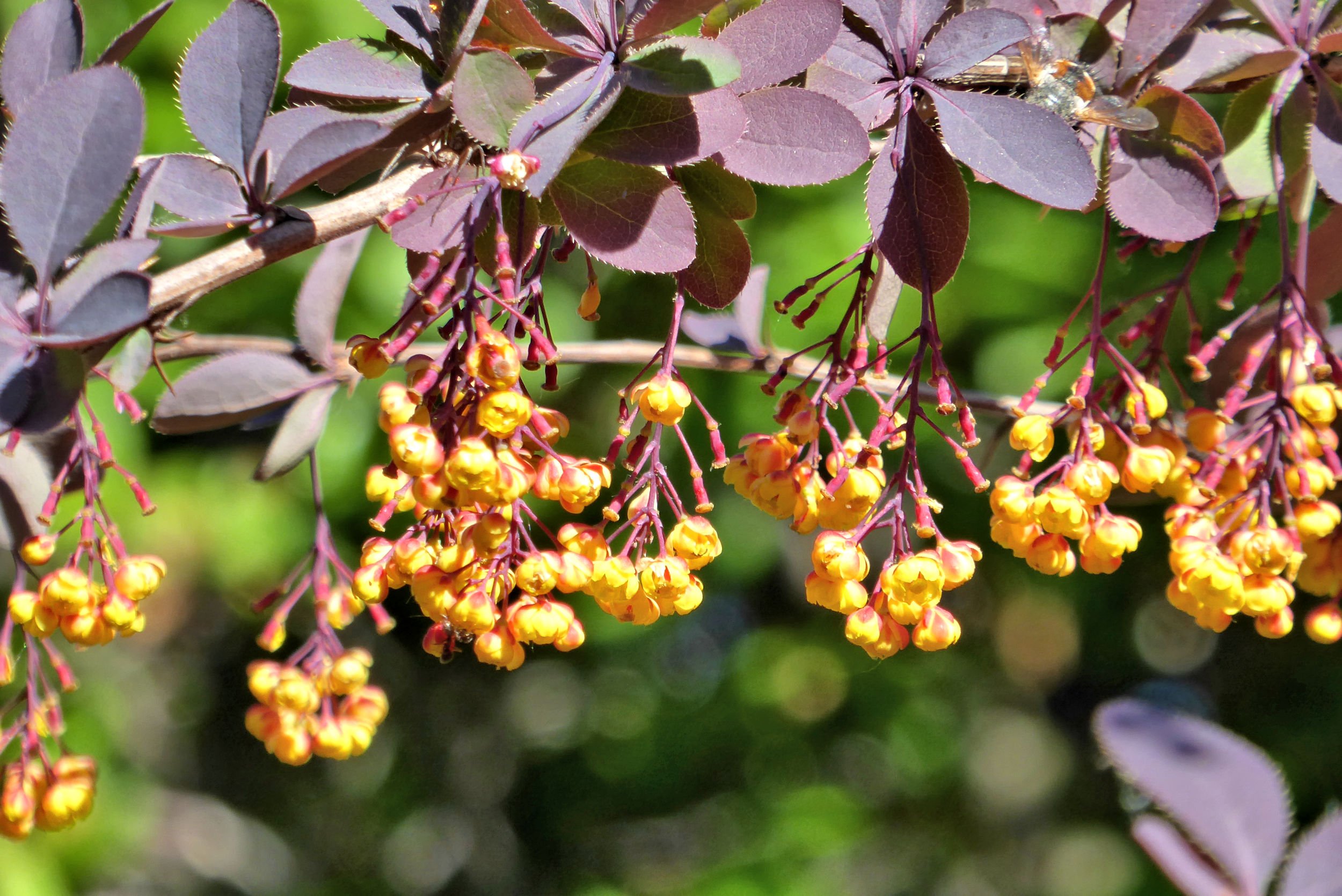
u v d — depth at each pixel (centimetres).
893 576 62
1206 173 63
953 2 64
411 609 216
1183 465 65
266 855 238
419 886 248
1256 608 63
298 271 164
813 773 218
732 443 163
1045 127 61
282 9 152
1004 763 234
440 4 62
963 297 169
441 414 61
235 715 230
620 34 61
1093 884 218
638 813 226
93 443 66
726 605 234
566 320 168
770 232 168
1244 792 58
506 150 60
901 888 226
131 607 65
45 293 60
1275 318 67
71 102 60
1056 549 64
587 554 63
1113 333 159
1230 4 65
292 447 71
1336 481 65
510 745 249
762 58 61
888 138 62
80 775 69
